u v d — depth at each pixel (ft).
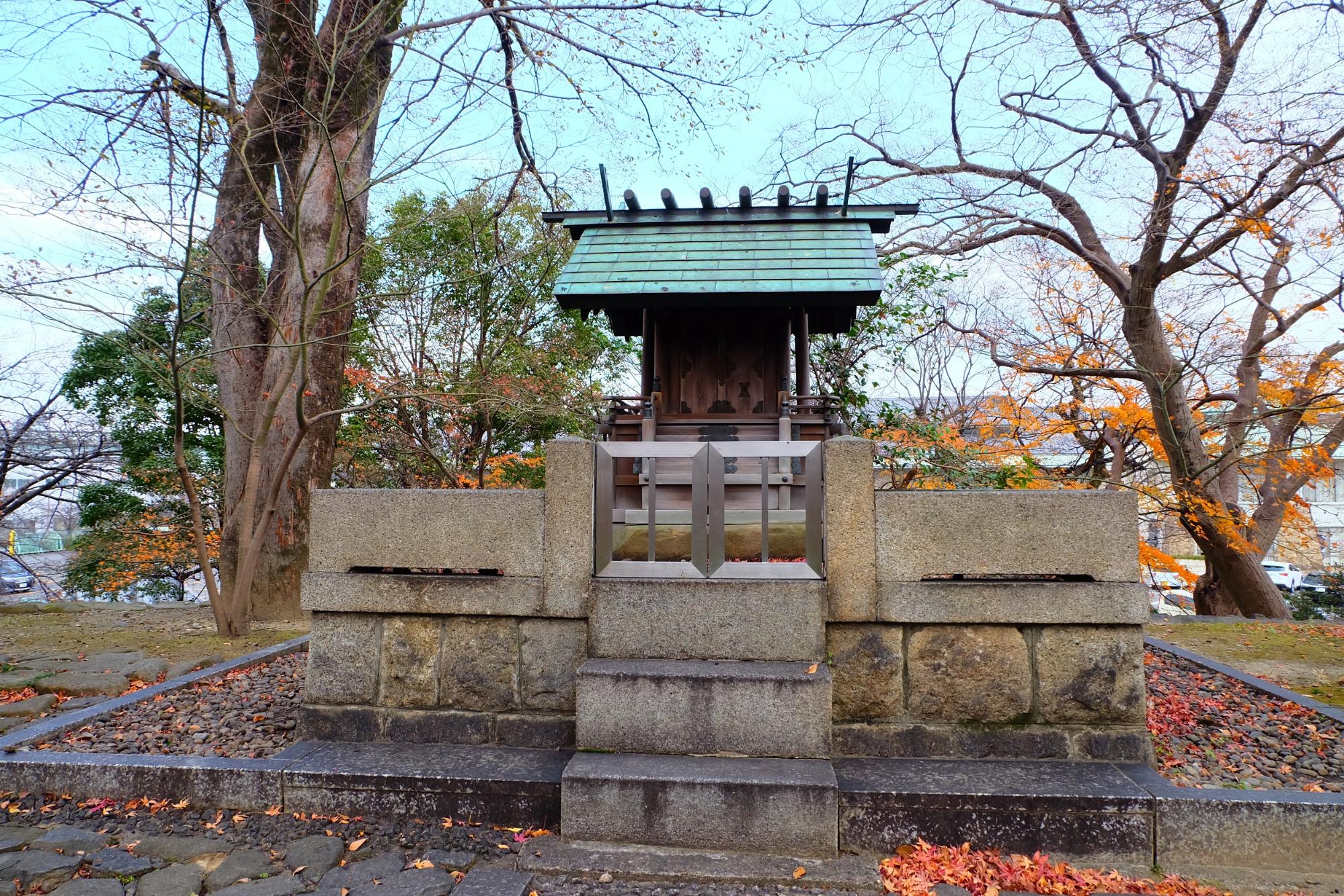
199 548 25.40
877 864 10.59
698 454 12.89
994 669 12.41
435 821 11.76
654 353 21.71
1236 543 37.42
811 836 10.69
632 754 11.80
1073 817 10.82
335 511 13.57
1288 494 41.39
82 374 41.96
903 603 12.40
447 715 13.32
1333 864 10.51
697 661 12.45
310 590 13.55
